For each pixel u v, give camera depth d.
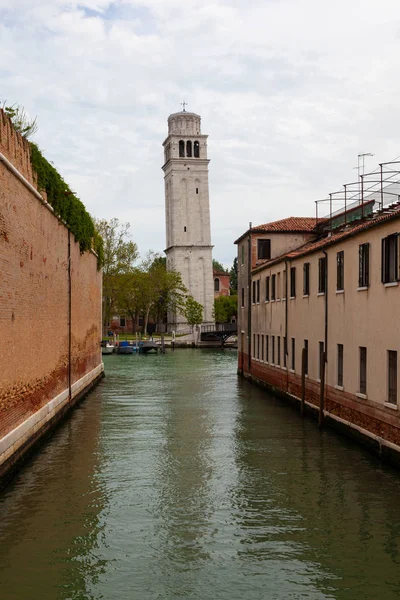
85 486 16.38
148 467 18.38
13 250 17.36
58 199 24.30
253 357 41.44
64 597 10.36
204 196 108.75
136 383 41.81
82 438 22.50
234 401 32.41
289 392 31.33
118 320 113.81
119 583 10.87
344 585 10.84
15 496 15.48
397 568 11.49
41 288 21.36
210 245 108.31
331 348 24.20
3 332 16.14
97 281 42.34
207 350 84.94
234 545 12.50
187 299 95.44
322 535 13.03
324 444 21.45
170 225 110.06
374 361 19.61
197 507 14.77
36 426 20.22
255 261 41.12
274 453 20.12
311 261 27.14
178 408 29.91
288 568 11.50
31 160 20.19
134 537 12.89
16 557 11.89
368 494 15.72
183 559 11.87
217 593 10.55
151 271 93.31
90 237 34.94
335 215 36.56
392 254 18.41
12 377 17.11
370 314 19.95
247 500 15.27
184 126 110.19
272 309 35.31
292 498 15.44
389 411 18.36
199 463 18.88
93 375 39.12
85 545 12.47
